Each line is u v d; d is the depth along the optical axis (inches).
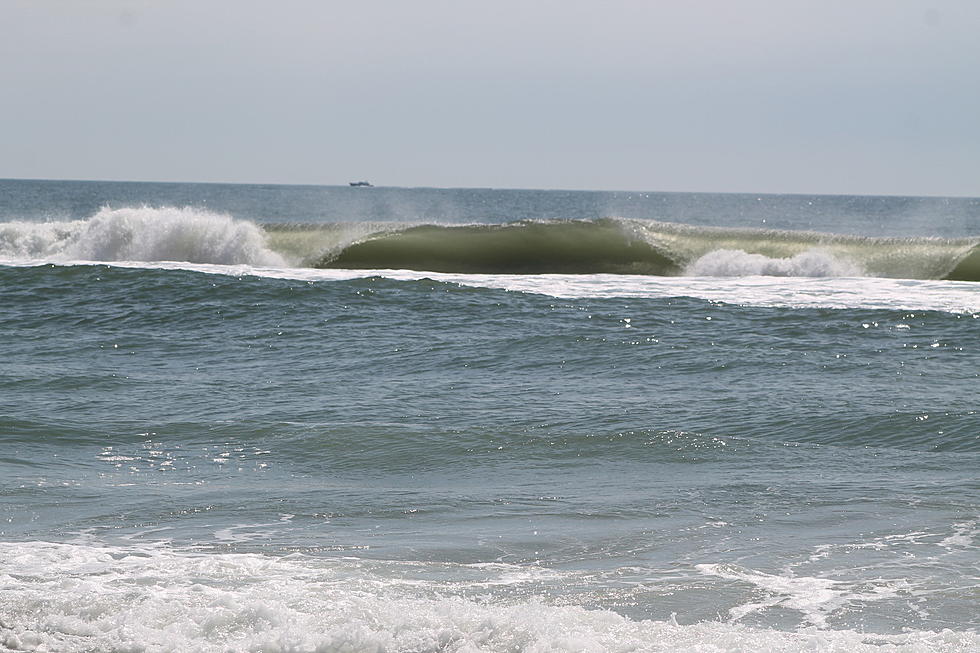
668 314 2657.5
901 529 990.4
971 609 773.3
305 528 1011.3
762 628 740.0
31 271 3085.6
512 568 880.3
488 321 2544.3
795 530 995.9
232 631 715.4
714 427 1507.1
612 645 684.7
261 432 1457.9
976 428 1466.5
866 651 668.7
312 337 2335.1
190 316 2581.2
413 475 1256.8
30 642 697.6
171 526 1013.2
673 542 958.4
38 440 1403.8
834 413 1573.6
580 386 1825.8
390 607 748.0
